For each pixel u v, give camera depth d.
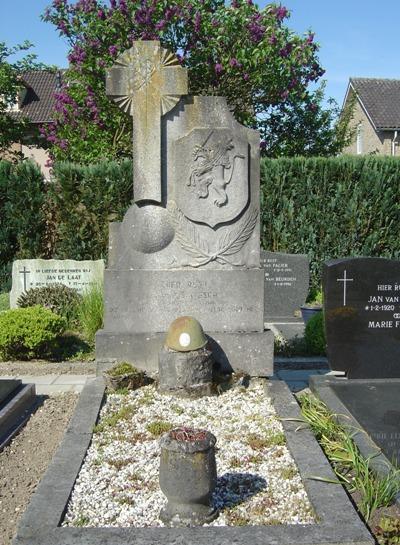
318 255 12.94
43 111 29.53
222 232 6.91
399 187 12.83
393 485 4.22
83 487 4.24
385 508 4.09
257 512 3.91
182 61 14.30
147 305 6.89
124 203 12.12
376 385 7.03
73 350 8.81
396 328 7.29
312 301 12.09
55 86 30.84
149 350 6.82
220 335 6.79
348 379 7.21
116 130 14.71
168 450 3.77
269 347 6.80
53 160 15.92
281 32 14.52
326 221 12.85
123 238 6.94
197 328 6.34
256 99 15.38
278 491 4.20
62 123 15.39
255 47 14.30
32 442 5.65
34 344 8.12
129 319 6.91
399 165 12.82
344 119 17.28
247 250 6.96
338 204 12.81
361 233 12.90
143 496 4.13
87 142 14.70
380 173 12.73
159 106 6.70
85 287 10.73
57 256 12.30
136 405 5.94
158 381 6.51
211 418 5.61
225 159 6.80
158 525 3.76
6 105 18.72
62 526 3.72
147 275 6.87
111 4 14.33
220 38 14.05
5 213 12.27
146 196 6.77
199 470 3.75
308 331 8.85
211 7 14.62
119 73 6.71
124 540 3.47
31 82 31.33
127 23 14.24
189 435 3.86
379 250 12.94
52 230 12.48
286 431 5.22
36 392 7.21
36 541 3.47
